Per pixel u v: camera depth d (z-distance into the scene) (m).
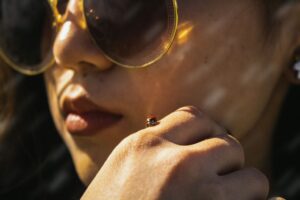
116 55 0.37
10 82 0.55
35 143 0.57
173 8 0.36
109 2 0.37
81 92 0.39
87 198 0.34
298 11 0.41
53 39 0.44
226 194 0.32
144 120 0.38
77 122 0.40
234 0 0.38
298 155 0.46
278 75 0.42
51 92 0.45
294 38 0.41
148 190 0.32
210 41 0.38
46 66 0.45
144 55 0.37
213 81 0.38
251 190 0.32
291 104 0.44
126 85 0.38
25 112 0.56
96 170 0.40
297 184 0.46
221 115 0.39
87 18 0.37
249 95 0.40
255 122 0.41
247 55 0.39
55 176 0.58
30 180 0.58
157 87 0.38
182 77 0.38
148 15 0.36
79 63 0.38
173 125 0.34
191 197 0.32
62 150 0.57
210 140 0.33
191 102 0.38
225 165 0.33
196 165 0.32
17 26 0.47
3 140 0.57
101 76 0.38
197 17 0.37
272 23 0.40
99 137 0.39
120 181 0.33
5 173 0.58
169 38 0.36
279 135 0.45
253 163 0.44
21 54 0.47
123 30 0.37
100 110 0.39
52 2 0.40
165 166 0.32
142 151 0.33
